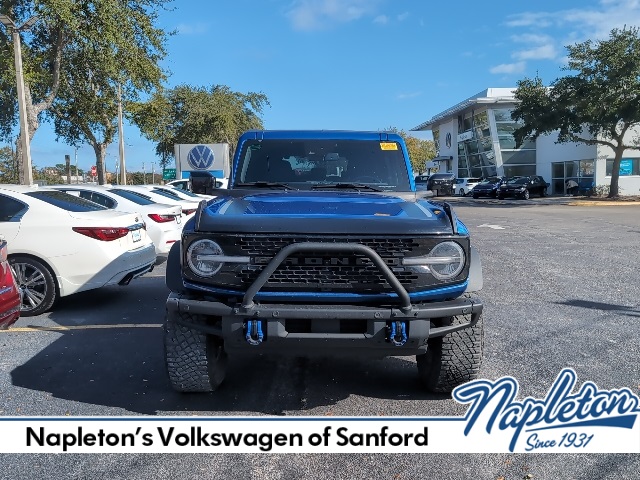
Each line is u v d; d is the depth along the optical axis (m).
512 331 6.51
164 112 34.06
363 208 4.39
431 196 5.41
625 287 9.05
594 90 30.56
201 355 4.36
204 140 46.72
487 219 22.45
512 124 47.62
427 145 89.50
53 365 5.46
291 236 3.87
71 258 7.25
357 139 5.65
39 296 7.29
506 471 3.57
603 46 30.45
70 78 28.64
